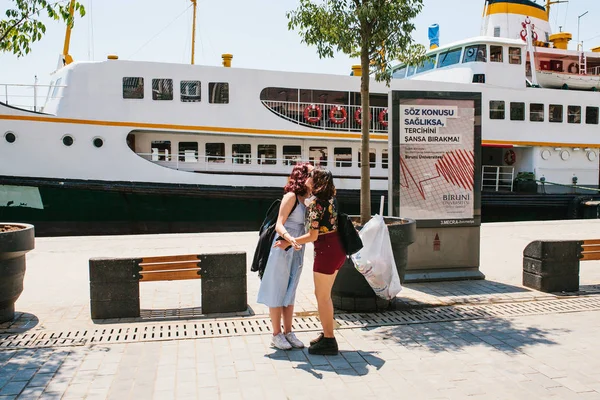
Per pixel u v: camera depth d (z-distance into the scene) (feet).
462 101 25.39
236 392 13.03
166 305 21.26
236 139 51.98
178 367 14.67
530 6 76.64
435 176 25.38
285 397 12.74
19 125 44.70
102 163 46.65
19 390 13.07
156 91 47.93
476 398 12.69
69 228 45.83
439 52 68.28
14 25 19.13
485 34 77.46
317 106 52.24
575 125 65.31
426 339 17.12
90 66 46.37
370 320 19.30
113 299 19.25
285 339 16.21
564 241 23.38
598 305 21.26
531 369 14.49
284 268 16.01
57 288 24.23
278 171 53.06
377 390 13.15
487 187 69.67
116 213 46.88
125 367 14.65
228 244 37.24
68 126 45.78
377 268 18.71
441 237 25.67
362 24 22.49
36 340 16.87
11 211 44.73
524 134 62.75
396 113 24.97
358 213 54.39
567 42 77.00
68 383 13.52
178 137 50.60
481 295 22.71
